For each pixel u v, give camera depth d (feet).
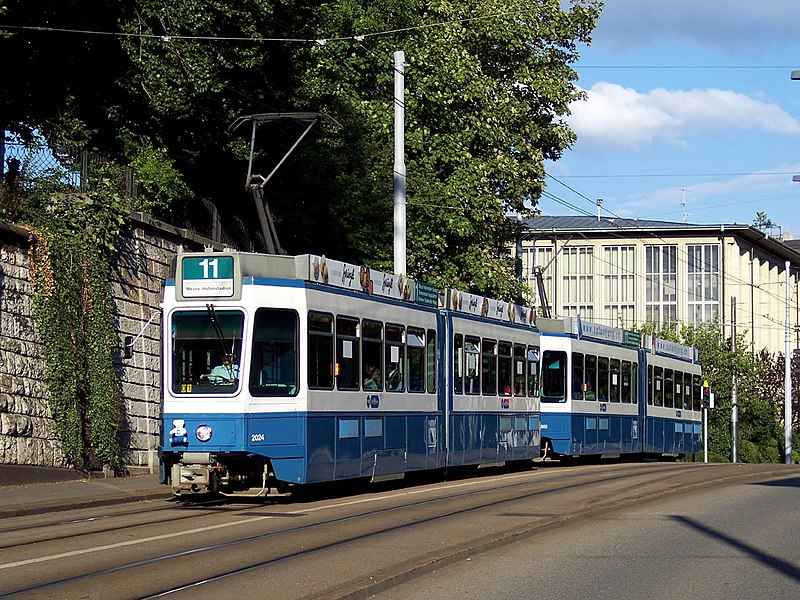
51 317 69.00
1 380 64.28
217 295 58.39
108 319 73.92
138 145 92.17
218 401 57.57
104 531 46.11
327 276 62.44
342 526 48.11
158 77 87.86
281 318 59.06
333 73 120.57
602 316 280.10
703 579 36.24
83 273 72.08
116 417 73.92
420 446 73.41
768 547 44.11
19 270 67.00
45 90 90.99
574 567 38.40
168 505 58.85
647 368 128.47
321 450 60.85
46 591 32.04
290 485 61.11
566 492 67.10
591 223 285.02
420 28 123.34
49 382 68.80
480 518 51.37
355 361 65.16
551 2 133.80
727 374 217.77
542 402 104.22
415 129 124.36
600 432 111.04
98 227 73.51
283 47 103.40
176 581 33.78
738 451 219.20
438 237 120.67
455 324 80.07
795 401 248.73
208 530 46.60
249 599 30.73
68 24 87.66
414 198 118.62
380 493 67.31
